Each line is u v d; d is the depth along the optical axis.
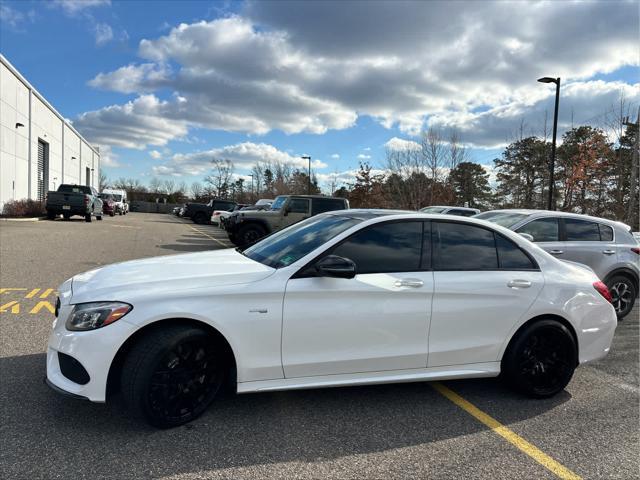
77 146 54.50
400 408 3.87
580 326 4.25
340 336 3.58
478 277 3.97
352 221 4.03
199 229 27.83
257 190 74.06
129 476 2.76
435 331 3.82
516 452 3.25
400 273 3.79
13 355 4.58
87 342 3.10
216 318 3.29
